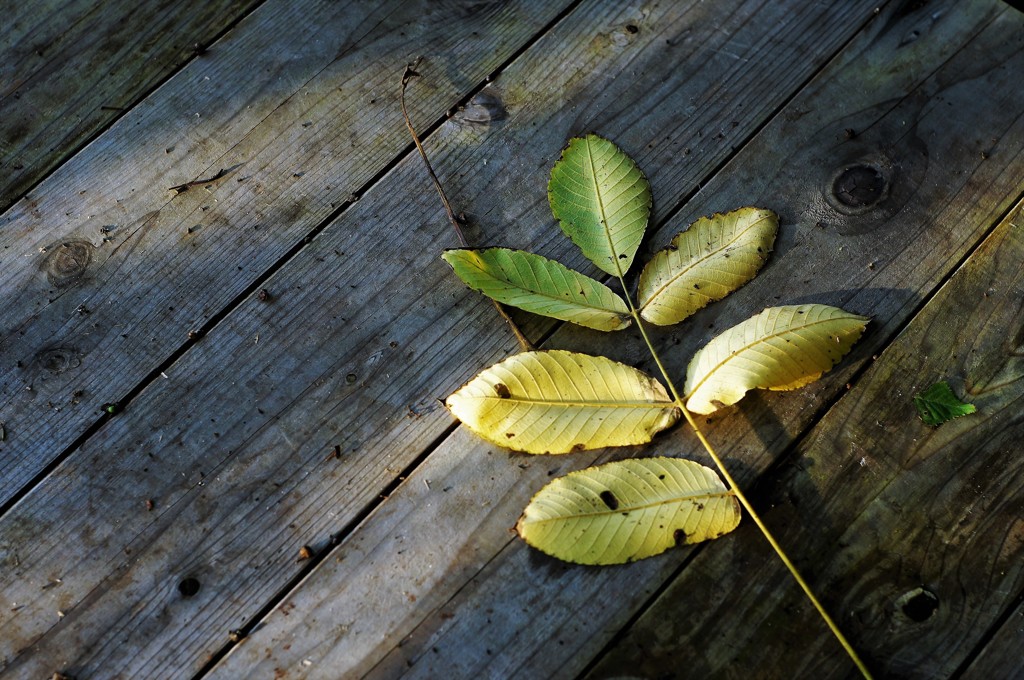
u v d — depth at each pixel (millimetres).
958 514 1401
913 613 1386
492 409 1392
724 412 1419
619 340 1431
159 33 1493
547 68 1489
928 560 1395
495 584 1392
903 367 1426
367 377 1427
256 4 1502
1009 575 1392
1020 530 1398
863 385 1423
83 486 1408
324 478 1410
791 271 1443
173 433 1417
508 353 1432
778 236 1450
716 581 1391
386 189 1462
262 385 1426
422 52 1493
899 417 1417
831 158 1467
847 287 1440
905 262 1444
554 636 1385
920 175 1461
